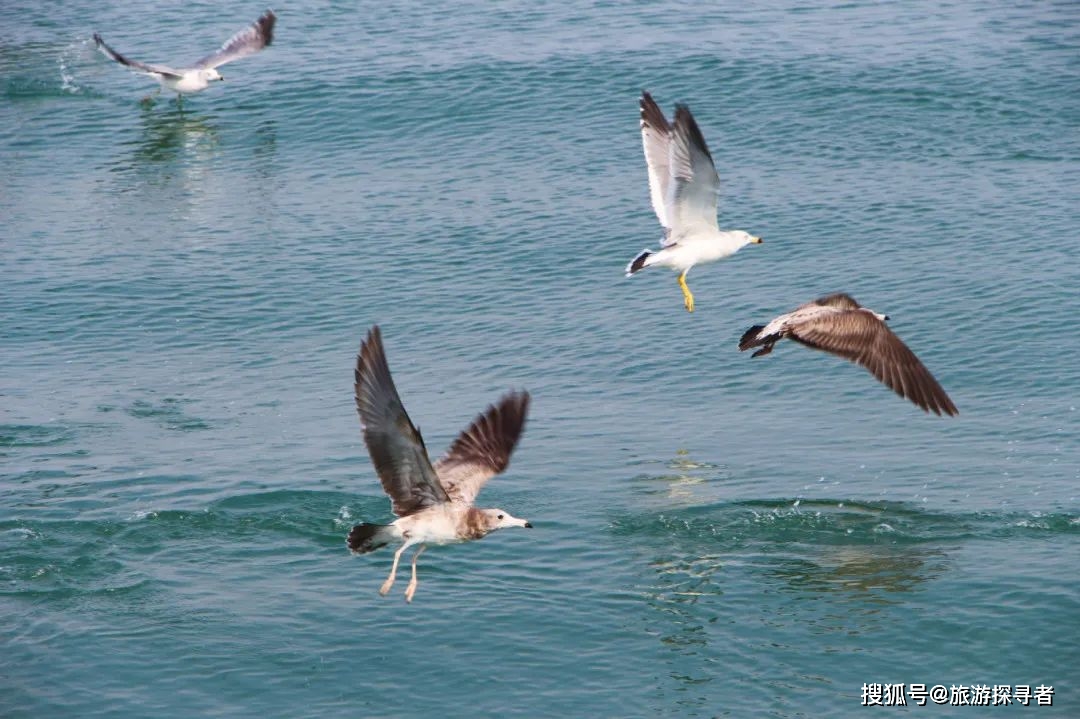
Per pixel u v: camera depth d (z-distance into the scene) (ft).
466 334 96.58
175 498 72.02
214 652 57.98
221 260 108.88
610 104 136.05
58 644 58.75
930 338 93.15
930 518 68.85
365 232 113.09
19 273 106.93
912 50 145.59
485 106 137.18
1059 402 83.46
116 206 120.47
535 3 168.35
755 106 134.00
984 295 97.96
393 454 37.32
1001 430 80.12
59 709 54.44
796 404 85.15
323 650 58.08
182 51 159.84
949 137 126.21
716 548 66.33
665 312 98.58
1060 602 60.03
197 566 65.31
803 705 53.83
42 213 119.34
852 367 89.81
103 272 107.04
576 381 89.04
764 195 116.47
